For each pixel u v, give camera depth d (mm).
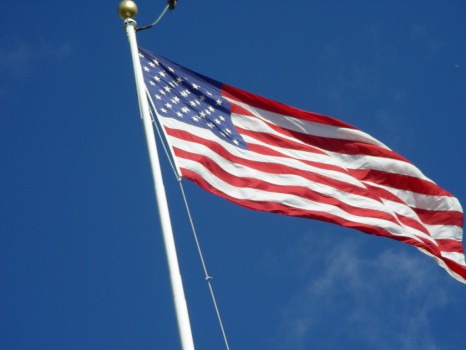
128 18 18984
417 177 20312
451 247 20016
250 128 19328
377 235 18766
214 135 18281
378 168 20172
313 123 20266
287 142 19578
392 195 20047
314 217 18125
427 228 20172
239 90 19922
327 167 19391
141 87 17297
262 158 18625
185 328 13023
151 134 16219
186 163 17016
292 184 18453
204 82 19578
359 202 18984
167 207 14797
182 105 18578
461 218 20312
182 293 13484
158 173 15398
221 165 17812
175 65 19500
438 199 20297
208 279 14242
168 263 13906
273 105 20078
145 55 19172
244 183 17844
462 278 19891
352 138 20391
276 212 17812
